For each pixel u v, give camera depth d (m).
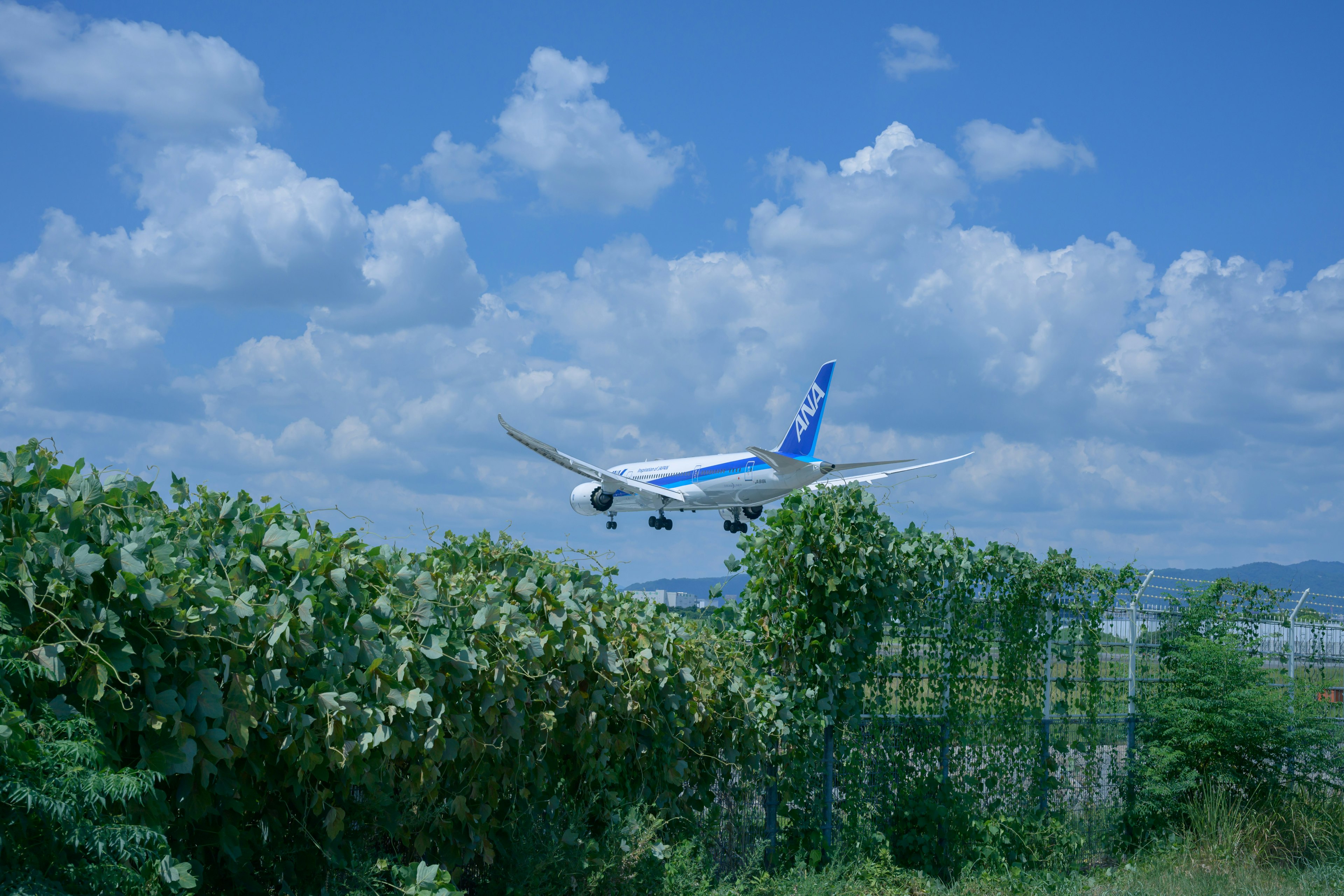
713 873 7.20
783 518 8.68
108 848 3.47
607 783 6.70
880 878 8.25
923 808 9.19
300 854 4.91
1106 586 11.04
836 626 8.68
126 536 3.89
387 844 5.55
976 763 9.84
